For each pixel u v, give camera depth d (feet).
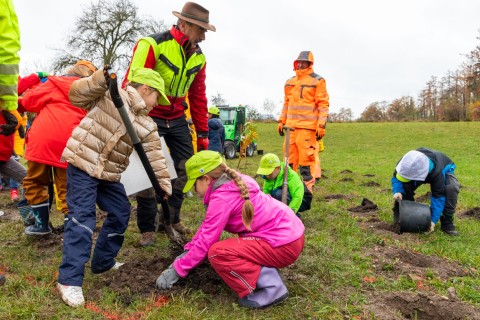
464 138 97.76
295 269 12.98
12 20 9.87
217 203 10.40
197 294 10.92
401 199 17.97
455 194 17.60
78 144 10.55
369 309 10.78
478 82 135.54
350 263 13.85
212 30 14.11
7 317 9.26
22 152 24.45
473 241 16.98
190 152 15.80
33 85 15.61
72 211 10.45
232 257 10.21
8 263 12.78
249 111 157.48
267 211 10.66
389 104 221.66
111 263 11.62
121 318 9.66
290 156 23.22
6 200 23.21
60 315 9.57
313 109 22.29
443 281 12.78
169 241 15.16
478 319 10.39
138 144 10.83
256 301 10.44
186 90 15.08
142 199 14.56
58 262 12.96
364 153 73.72
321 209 21.65
